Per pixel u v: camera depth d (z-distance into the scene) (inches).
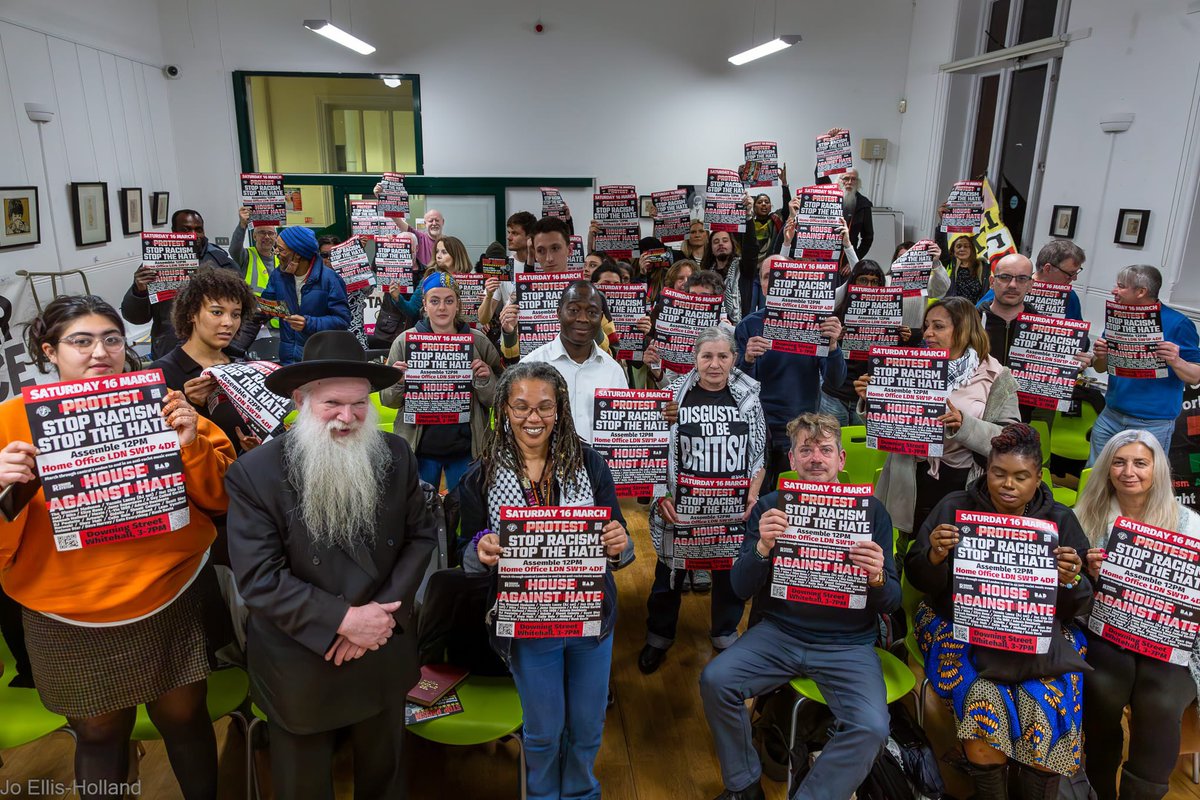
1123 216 225.0
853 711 87.4
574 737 87.4
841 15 352.5
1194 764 101.8
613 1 344.8
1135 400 149.0
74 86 256.1
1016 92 297.6
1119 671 90.7
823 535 88.4
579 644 85.4
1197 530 95.8
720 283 148.0
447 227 365.4
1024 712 87.2
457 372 121.6
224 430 96.2
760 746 104.6
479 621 95.0
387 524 74.5
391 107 354.6
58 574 70.6
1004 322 151.3
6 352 176.1
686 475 110.5
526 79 350.0
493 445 87.2
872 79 359.9
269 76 339.0
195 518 77.2
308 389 72.1
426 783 100.3
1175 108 205.5
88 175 263.9
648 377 195.3
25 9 228.1
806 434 95.3
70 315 74.9
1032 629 84.3
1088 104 243.3
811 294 127.0
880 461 128.3
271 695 71.2
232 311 96.0
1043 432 137.3
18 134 224.1
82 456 67.3
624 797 97.9
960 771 100.6
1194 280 206.1
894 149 367.9
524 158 358.9
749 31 351.9
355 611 69.6
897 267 186.2
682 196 226.1
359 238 205.0
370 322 239.6
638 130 359.6
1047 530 83.6
